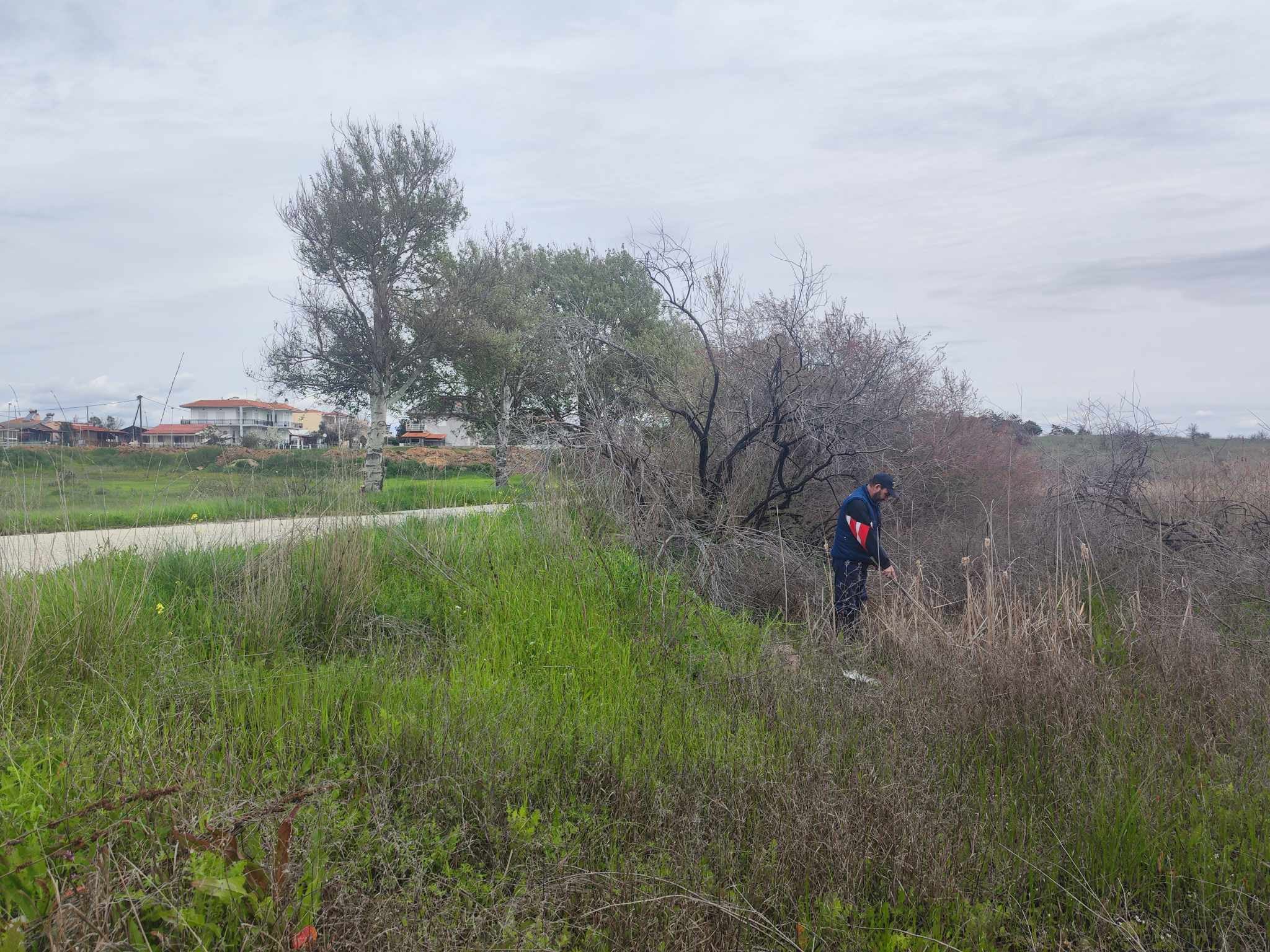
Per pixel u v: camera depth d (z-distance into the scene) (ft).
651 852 10.53
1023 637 18.03
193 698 14.49
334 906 8.46
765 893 9.87
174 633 18.06
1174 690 16.80
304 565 22.11
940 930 9.45
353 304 82.12
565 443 29.91
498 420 78.33
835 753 13.17
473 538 27.12
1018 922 9.88
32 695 14.07
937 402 38.01
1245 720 15.23
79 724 12.44
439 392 92.53
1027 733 14.32
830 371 33.30
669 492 29.48
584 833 10.97
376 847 9.86
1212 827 11.72
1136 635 20.44
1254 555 27.68
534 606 21.70
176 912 7.33
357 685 15.33
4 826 8.46
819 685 16.48
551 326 32.32
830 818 10.91
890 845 10.64
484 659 18.03
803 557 28.66
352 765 11.74
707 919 9.23
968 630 19.48
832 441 31.04
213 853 7.86
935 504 34.22
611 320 92.94
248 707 14.11
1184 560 28.32
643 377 32.60
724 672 17.65
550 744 13.43
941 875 10.03
